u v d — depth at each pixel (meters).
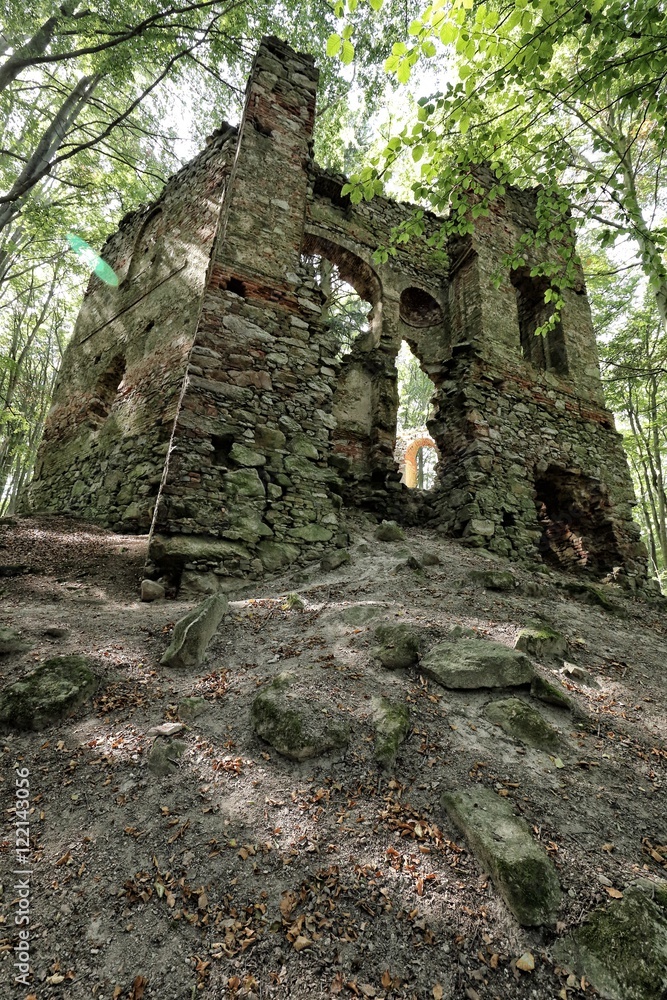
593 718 2.76
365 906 1.62
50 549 5.69
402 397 23.33
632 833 1.99
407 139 4.30
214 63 10.72
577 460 8.48
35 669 2.78
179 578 4.50
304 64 7.44
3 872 1.70
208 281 5.80
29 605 3.92
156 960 1.45
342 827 1.92
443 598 4.22
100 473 8.43
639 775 2.35
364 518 7.38
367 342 9.85
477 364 8.15
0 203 8.98
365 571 5.01
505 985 1.40
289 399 5.77
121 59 9.34
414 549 6.00
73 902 1.62
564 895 1.67
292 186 6.70
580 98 4.66
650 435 16.53
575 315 9.88
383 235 10.11
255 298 5.95
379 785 2.13
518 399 8.34
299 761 2.27
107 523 7.48
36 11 8.66
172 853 1.81
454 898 1.65
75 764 2.22
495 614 3.98
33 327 19.38
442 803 2.04
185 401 5.13
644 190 10.57
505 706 2.66
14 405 17.66
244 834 1.90
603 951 1.48
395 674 2.96
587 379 9.41
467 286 9.15
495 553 6.86
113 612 3.89
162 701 2.70
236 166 6.43
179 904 1.62
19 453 16.88
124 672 2.94
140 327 9.44
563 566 8.57
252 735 2.46
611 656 3.65
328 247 9.48
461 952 1.49
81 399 10.32
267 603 4.04
